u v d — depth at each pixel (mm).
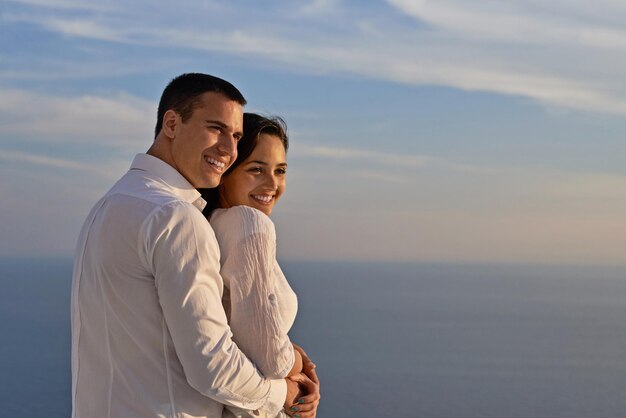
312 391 2588
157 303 2230
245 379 2250
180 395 2258
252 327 2334
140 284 2221
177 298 2172
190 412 2271
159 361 2242
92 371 2307
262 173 2645
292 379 2572
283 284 2512
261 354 2332
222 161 2416
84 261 2322
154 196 2254
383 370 124688
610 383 122000
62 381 97562
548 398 105125
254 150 2619
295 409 2531
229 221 2445
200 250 2209
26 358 116000
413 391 105812
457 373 124062
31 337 139625
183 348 2184
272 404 2383
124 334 2248
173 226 2195
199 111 2375
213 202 2680
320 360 135750
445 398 101250
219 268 2283
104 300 2258
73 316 2383
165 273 2178
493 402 99812
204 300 2195
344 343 160875
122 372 2258
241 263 2367
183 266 2182
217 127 2391
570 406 99250
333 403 95938
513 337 185125
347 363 132000
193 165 2387
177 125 2387
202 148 2373
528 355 154250
